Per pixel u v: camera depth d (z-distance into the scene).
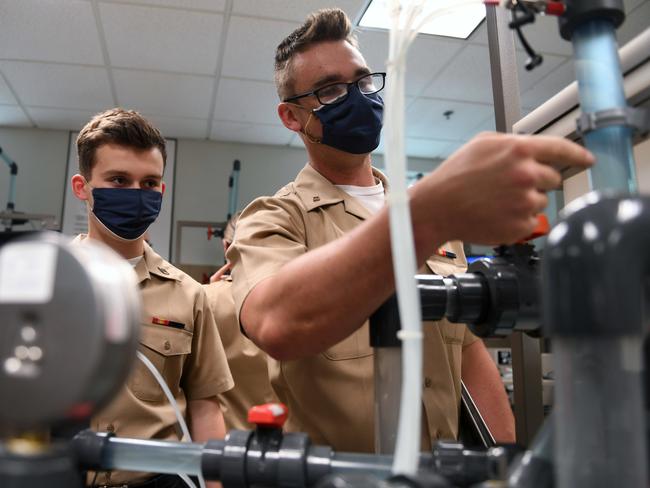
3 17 2.71
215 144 4.42
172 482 1.18
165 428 1.26
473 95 3.64
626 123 0.38
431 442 0.81
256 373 1.67
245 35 2.91
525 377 0.78
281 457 0.40
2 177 4.00
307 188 0.99
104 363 0.25
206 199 4.30
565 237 0.26
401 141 0.37
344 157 1.03
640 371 0.26
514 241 0.40
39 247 0.27
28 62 3.14
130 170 1.33
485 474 0.37
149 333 1.30
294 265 0.52
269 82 3.42
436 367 0.85
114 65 3.20
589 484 0.26
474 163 0.38
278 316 0.53
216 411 1.37
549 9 0.39
